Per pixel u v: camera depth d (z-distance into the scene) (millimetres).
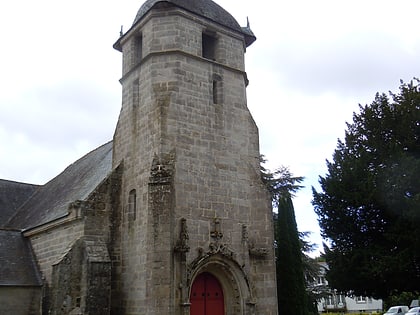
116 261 20125
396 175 23516
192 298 19391
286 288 26422
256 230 21500
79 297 18828
